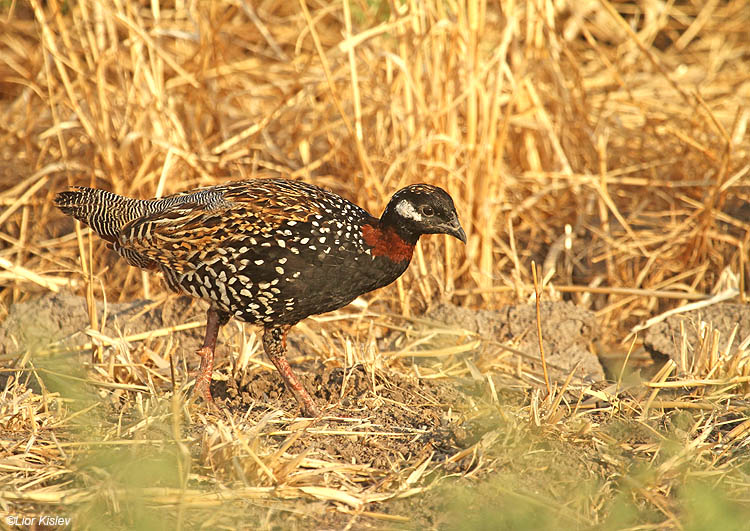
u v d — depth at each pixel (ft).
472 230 39.91
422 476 23.82
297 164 44.75
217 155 43.75
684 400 29.01
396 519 21.99
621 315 40.11
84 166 43.14
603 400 28.63
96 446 24.76
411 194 27.30
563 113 45.27
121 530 21.16
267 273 26.53
